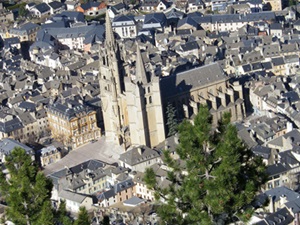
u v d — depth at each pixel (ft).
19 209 481.87
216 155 440.04
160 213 458.91
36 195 489.26
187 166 447.83
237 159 434.30
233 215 450.71
